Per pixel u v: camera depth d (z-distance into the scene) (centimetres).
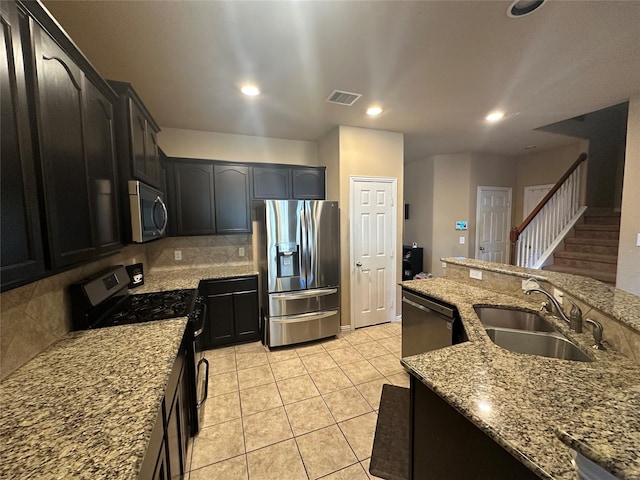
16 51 89
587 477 61
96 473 68
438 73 223
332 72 220
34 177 97
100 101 154
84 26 163
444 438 107
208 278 312
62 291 150
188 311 193
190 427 186
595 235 419
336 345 324
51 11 150
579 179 453
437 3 150
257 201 352
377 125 346
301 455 174
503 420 83
